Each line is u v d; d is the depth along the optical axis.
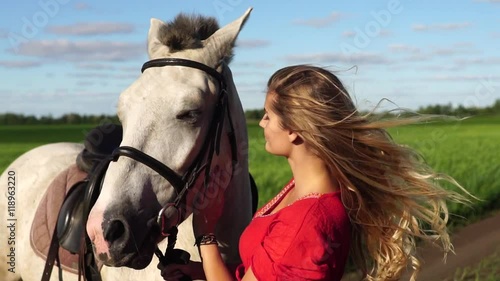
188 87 2.54
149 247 2.50
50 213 3.70
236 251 2.99
